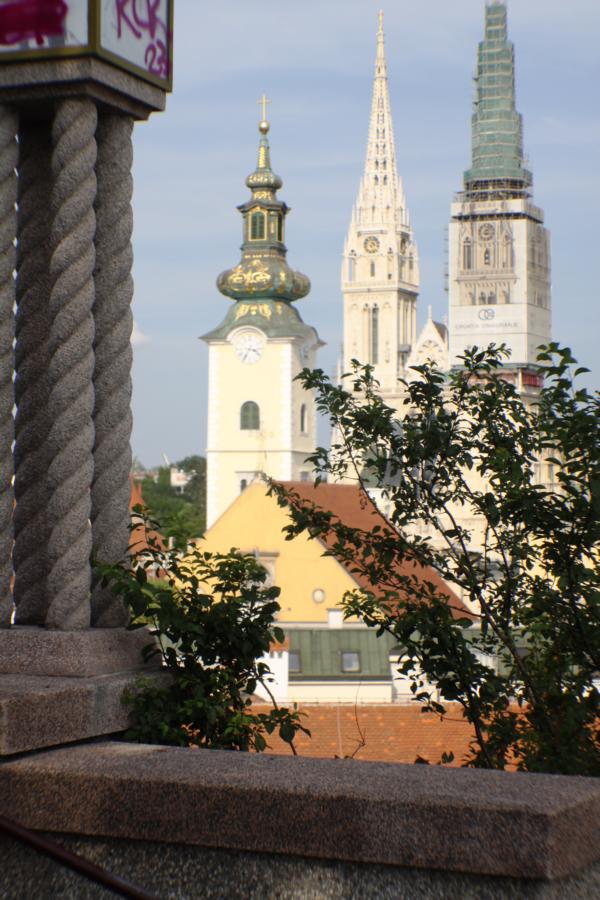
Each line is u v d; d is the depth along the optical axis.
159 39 7.75
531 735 8.36
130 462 7.72
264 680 7.91
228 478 169.50
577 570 8.50
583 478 8.49
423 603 8.63
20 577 7.67
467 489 9.23
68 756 6.13
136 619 7.54
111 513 7.60
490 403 9.12
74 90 7.29
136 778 5.73
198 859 5.64
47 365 7.73
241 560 8.10
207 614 7.75
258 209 172.12
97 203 7.72
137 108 7.74
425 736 38.44
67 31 7.21
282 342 168.12
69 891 5.91
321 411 9.57
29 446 7.73
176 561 8.05
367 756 38.09
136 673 7.22
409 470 9.40
